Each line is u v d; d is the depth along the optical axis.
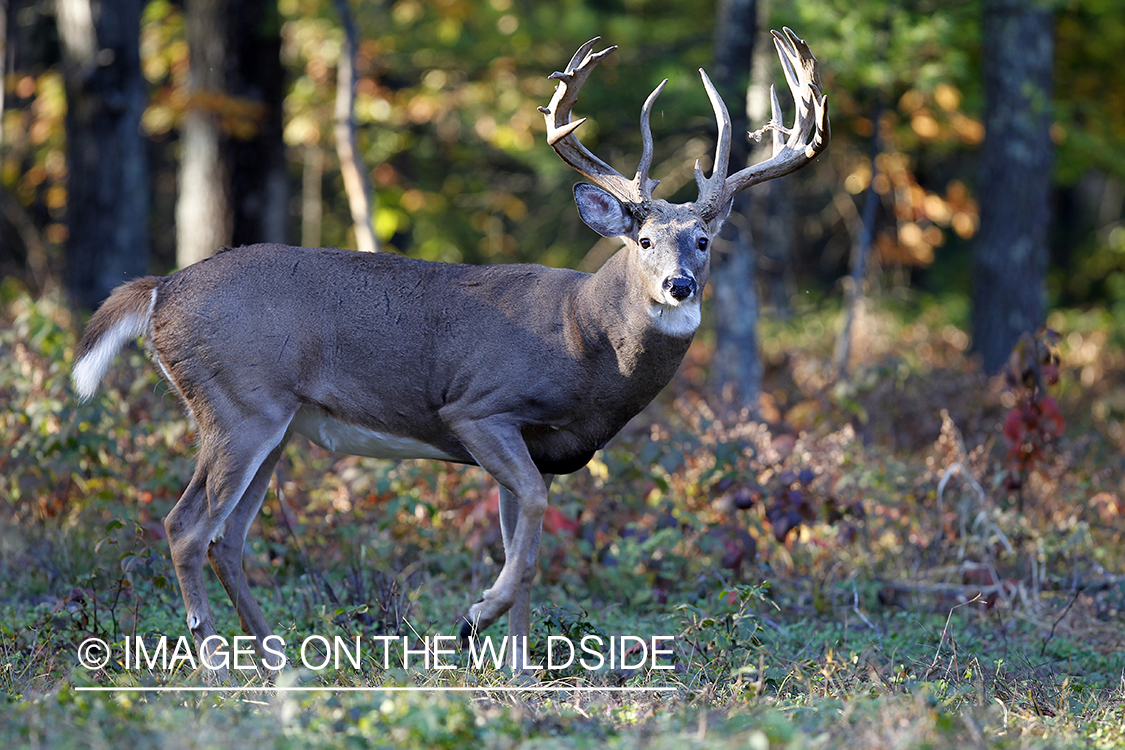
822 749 6.21
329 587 9.86
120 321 9.03
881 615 10.85
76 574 10.62
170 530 8.77
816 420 14.13
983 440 13.91
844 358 19.20
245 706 7.14
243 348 8.70
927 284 35.47
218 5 21.16
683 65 23.19
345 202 33.94
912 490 12.07
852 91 19.81
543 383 8.73
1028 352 12.09
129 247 21.45
